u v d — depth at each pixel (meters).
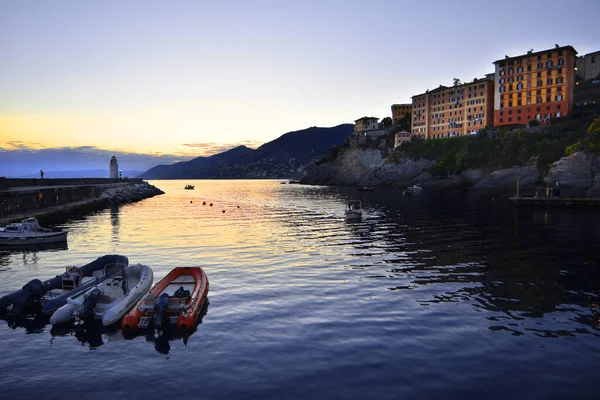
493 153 113.19
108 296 18.34
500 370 12.73
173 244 36.09
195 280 20.75
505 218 53.41
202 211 71.31
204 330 16.11
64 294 18.70
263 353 14.03
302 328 16.20
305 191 143.75
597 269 25.33
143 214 65.44
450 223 48.84
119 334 15.90
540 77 107.19
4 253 31.95
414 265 26.94
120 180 131.38
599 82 115.31
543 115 107.19
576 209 64.94
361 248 33.47
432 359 13.47
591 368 12.83
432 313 17.72
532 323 16.52
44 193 60.72
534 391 11.55
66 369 13.09
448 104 141.00
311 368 12.93
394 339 15.05
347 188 156.62
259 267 26.75
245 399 11.20
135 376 12.58
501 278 23.38
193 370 12.91
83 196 79.19
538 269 25.44
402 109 188.00
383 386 11.82
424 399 11.14
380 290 21.23
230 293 20.88
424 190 122.50
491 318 17.08
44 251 32.72
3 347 14.80
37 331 16.27
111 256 23.36
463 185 117.19
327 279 23.53
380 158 162.38
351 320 17.02
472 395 11.34
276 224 51.38
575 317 17.14
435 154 134.62
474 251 31.48
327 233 42.62
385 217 56.25
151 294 17.67
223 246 35.00
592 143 77.44
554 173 80.19
